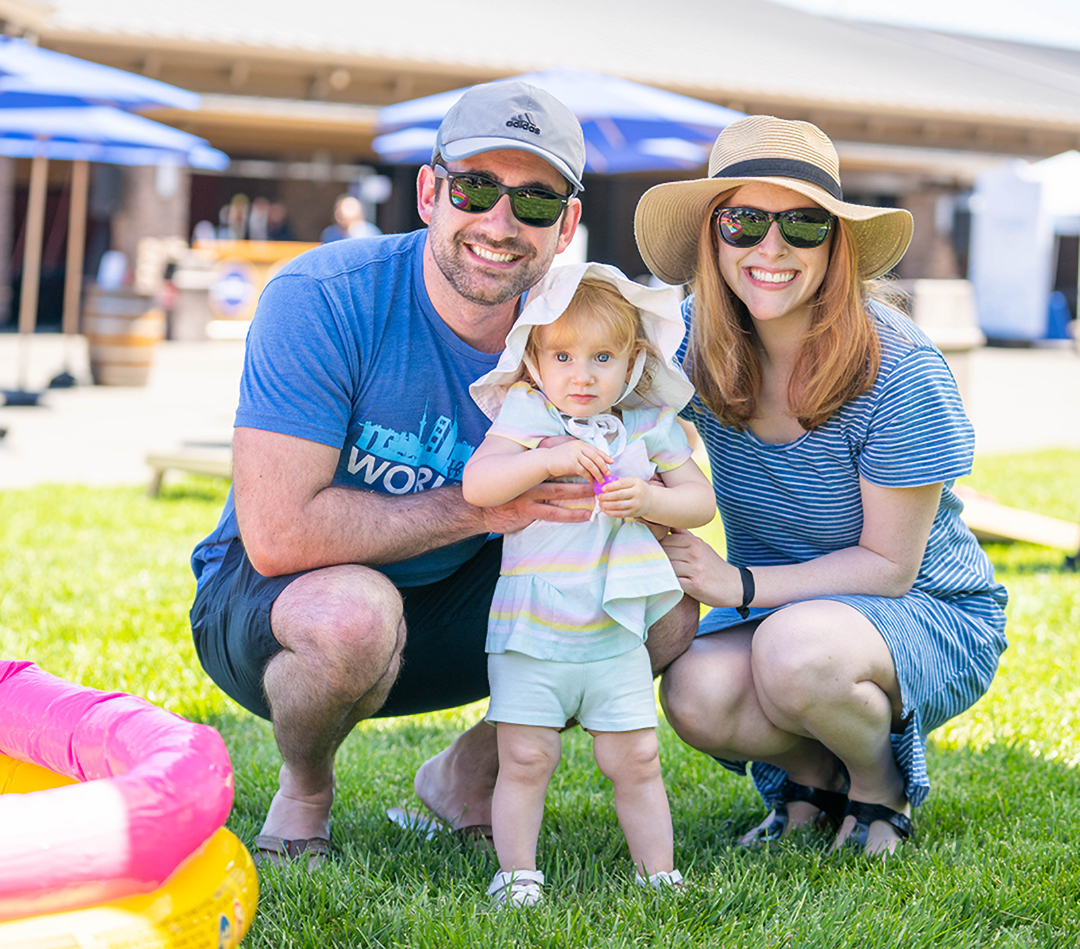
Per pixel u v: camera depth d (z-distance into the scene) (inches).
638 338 102.3
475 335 102.3
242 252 784.9
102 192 653.3
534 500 97.5
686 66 701.9
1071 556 245.9
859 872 98.3
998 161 868.0
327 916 87.1
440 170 98.0
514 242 96.2
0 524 251.4
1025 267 917.8
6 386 482.3
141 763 62.9
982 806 117.2
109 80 381.4
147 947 57.3
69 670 153.8
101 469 333.4
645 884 93.9
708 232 105.9
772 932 86.4
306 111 629.6
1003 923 92.2
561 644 95.7
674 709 105.9
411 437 103.0
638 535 98.9
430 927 84.6
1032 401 589.3
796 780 114.3
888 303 109.2
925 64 908.0
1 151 459.8
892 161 791.7
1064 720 150.1
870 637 100.0
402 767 129.8
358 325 99.2
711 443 111.8
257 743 134.3
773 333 105.2
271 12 646.5
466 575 108.7
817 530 109.7
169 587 203.9
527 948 82.8
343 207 551.5
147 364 508.1
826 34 952.9
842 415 103.4
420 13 705.6
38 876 55.6
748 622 110.0
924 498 103.0
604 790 125.0
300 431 95.8
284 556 95.9
